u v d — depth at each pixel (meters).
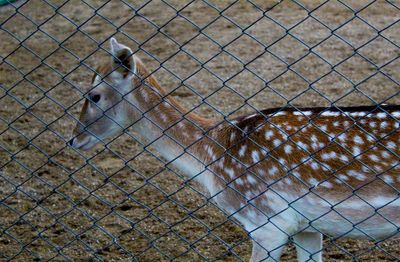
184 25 14.18
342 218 5.60
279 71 11.72
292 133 5.72
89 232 7.39
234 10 14.88
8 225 7.54
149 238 6.55
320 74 11.48
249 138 5.72
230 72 11.79
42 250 7.07
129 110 6.46
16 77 11.93
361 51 12.30
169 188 8.27
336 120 5.67
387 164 5.43
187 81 11.48
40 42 13.57
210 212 7.72
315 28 13.64
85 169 8.80
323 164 5.57
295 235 6.13
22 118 10.30
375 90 10.68
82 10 15.30
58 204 7.98
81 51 13.05
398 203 5.43
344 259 6.79
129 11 15.11
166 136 6.33
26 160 9.08
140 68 6.42
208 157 6.08
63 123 10.13
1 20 14.80
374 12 14.28
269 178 5.71
